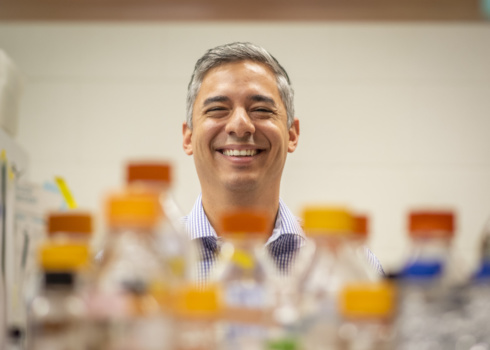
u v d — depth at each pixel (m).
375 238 2.86
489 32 2.97
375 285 0.62
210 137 1.76
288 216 1.75
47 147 2.93
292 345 0.62
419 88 2.96
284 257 1.64
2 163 1.09
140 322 0.62
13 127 1.26
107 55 2.99
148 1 2.99
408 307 0.65
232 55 1.77
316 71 2.96
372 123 2.93
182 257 0.70
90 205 2.89
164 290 0.64
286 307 0.65
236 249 0.67
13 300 1.07
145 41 2.99
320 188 2.88
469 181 2.90
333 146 2.91
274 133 1.75
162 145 2.93
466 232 2.87
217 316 0.63
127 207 0.63
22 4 2.96
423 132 2.93
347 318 0.62
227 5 2.98
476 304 0.65
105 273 0.64
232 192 1.76
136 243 0.64
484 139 2.93
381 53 2.97
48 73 2.98
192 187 2.90
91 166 2.92
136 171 0.70
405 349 0.64
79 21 3.01
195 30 2.99
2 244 1.04
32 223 1.18
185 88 2.97
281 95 1.80
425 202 2.88
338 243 0.67
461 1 2.90
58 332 0.63
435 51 2.97
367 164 2.90
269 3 2.97
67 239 0.71
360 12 2.96
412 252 0.67
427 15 2.96
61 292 0.64
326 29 2.98
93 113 2.95
